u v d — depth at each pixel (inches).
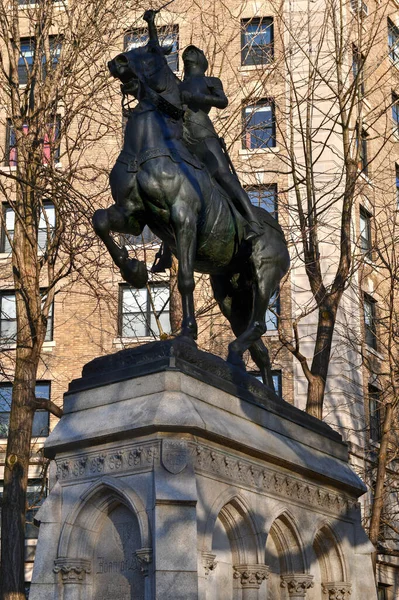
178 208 385.7
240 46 1286.9
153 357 365.4
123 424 346.3
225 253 416.5
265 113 1212.5
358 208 1360.7
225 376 385.1
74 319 1483.8
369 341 1470.2
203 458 348.5
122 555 345.7
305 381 1364.4
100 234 381.7
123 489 340.5
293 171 801.6
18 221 783.7
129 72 404.5
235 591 363.9
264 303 427.5
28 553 1402.6
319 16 1198.9
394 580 1455.5
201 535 336.8
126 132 400.8
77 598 344.5
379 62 967.0
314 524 415.5
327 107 1290.6
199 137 420.5
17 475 748.0
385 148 1518.2
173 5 1226.0
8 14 954.1
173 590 317.7
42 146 828.0
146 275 397.7
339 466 449.4
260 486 379.9
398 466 1198.3
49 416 1503.4
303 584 397.4
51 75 789.9
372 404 1425.9
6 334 1460.4
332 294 784.3
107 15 959.0
